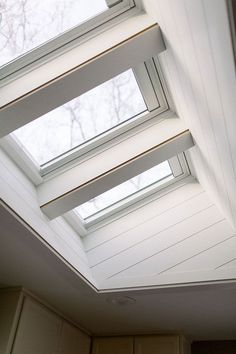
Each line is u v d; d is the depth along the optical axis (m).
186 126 1.74
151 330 2.82
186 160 2.13
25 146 1.76
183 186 2.28
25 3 1.42
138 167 1.79
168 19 1.17
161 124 1.81
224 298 2.22
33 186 1.80
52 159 1.87
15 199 1.53
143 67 1.64
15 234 1.63
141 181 2.23
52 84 1.38
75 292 2.23
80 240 2.25
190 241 2.06
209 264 1.95
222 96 1.12
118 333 2.92
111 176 1.77
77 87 1.41
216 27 0.86
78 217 2.18
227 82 1.02
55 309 2.49
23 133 1.71
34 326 2.22
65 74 1.37
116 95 1.81
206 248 2.01
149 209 2.27
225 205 1.89
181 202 2.22
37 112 1.45
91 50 1.39
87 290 2.11
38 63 1.46
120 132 1.86
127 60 1.38
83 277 2.00
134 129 1.86
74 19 1.46
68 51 1.45
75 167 1.85
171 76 1.51
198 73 1.17
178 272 1.98
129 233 2.22
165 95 1.75
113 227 2.28
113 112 1.85
